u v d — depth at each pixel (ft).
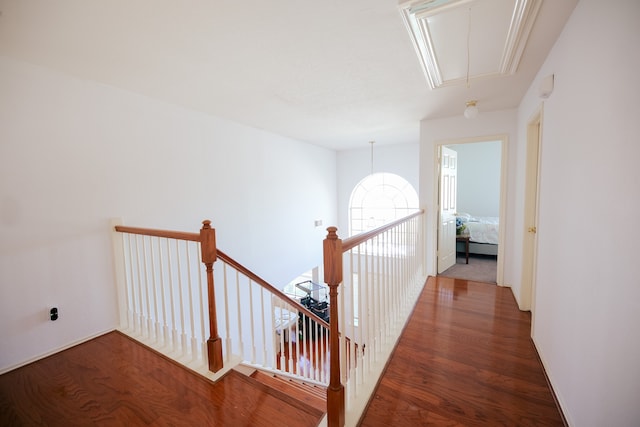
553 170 5.80
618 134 3.36
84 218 7.31
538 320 6.64
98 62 6.47
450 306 9.24
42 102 6.57
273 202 14.49
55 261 6.84
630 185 3.10
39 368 6.18
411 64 6.84
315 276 20.02
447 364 6.17
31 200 6.45
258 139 13.39
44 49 5.85
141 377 5.84
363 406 4.89
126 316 8.03
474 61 6.80
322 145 18.49
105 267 7.73
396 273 8.06
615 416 3.34
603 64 3.76
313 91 8.50
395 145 18.86
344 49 6.09
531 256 8.80
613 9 3.51
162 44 5.78
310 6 4.67
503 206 10.92
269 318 14.11
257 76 7.37
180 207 9.70
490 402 5.04
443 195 12.86
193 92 8.43
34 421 4.72
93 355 6.66
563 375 4.91
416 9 4.77
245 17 4.93
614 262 3.40
